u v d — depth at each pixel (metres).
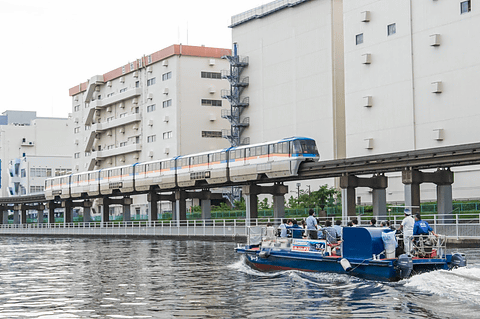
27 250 50.97
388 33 68.19
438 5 62.69
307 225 26.88
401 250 22.78
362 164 49.69
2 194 157.25
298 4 83.56
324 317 16.41
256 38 91.31
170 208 105.31
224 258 35.84
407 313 16.67
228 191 97.06
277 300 19.20
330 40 78.94
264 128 89.62
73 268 31.94
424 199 64.56
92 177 90.56
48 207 103.69
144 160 109.88
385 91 68.38
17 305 19.19
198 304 18.80
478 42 58.94
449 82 61.56
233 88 97.38
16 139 158.88
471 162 42.56
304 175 56.25
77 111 131.75
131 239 71.38
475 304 17.75
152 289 22.44
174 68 102.31
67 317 16.97
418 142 64.56
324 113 79.81
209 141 103.62
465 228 37.25
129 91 111.81
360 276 22.77
